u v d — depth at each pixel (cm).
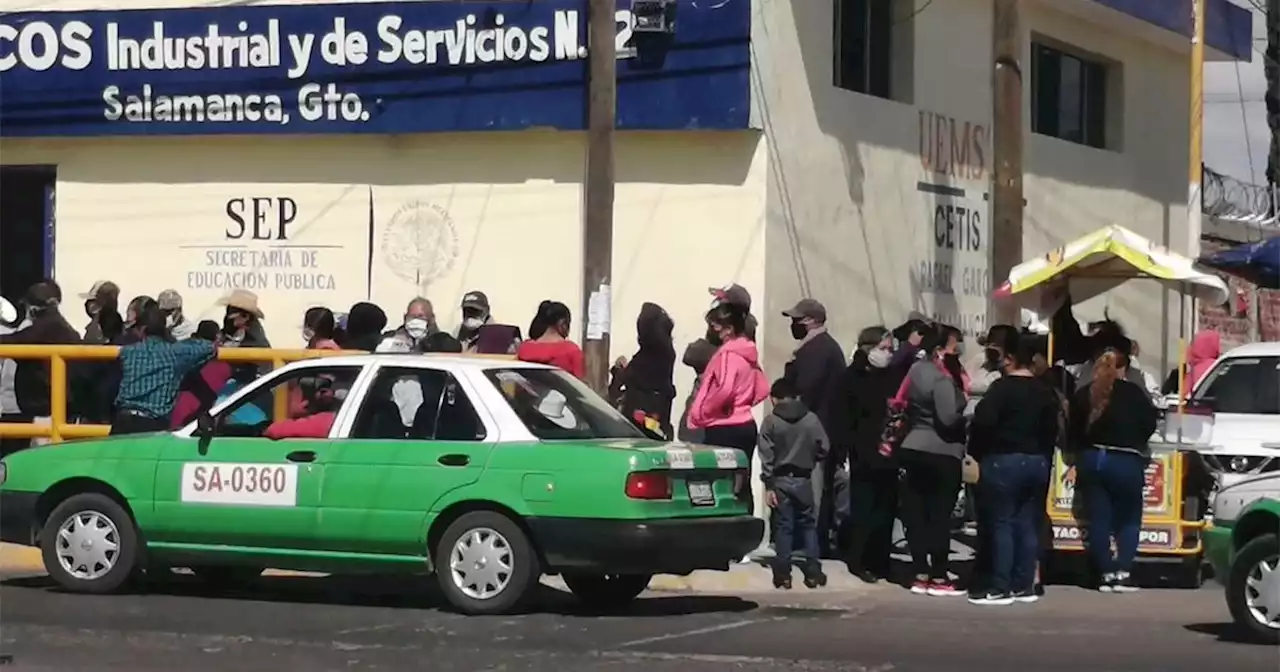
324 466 1120
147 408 1278
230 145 1727
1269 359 1511
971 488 1426
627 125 1593
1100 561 1315
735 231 1600
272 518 1125
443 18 1652
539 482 1079
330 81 1680
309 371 1159
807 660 957
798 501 1294
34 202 1781
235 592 1234
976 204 1955
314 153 1711
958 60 1930
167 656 949
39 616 1086
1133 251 1363
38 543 1188
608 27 1452
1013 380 1231
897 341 1429
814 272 1667
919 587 1284
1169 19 2270
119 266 1750
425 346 1386
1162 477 1342
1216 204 2608
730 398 1307
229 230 1727
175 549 1157
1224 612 1201
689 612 1166
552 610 1160
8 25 1744
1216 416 1455
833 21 1719
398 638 1019
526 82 1631
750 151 1596
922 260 1852
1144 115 2366
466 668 921
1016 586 1236
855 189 1734
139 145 1744
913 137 1839
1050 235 2112
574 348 1331
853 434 1341
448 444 1105
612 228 1539
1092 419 1307
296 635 1027
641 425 1205
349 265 1706
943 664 952
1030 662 962
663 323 1403
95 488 1177
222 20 1702
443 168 1683
